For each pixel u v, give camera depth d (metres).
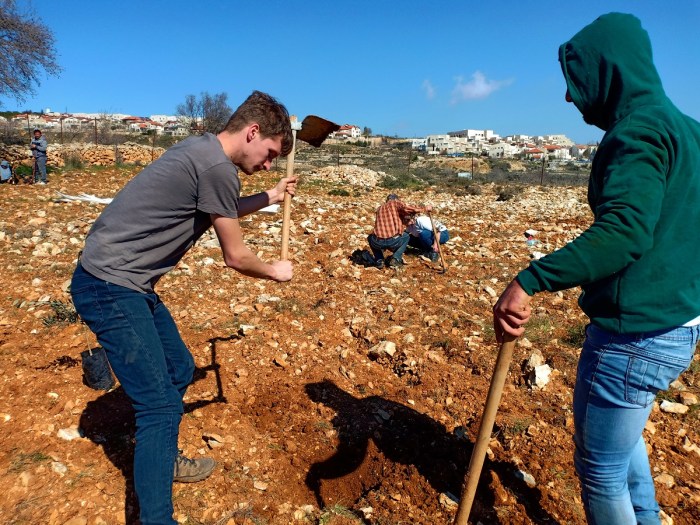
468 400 3.83
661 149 1.74
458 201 18.12
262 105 2.39
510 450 3.33
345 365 4.33
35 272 6.09
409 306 5.61
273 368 4.18
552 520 2.81
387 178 25.47
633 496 2.27
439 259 7.85
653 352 1.86
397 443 3.42
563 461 3.21
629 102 1.88
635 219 1.69
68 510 2.63
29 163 17.58
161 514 2.27
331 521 2.77
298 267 7.08
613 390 1.94
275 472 3.12
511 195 19.17
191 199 2.29
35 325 4.59
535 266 1.84
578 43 1.99
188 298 5.51
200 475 2.88
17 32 19.31
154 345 2.35
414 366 4.26
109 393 3.59
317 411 3.69
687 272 1.81
